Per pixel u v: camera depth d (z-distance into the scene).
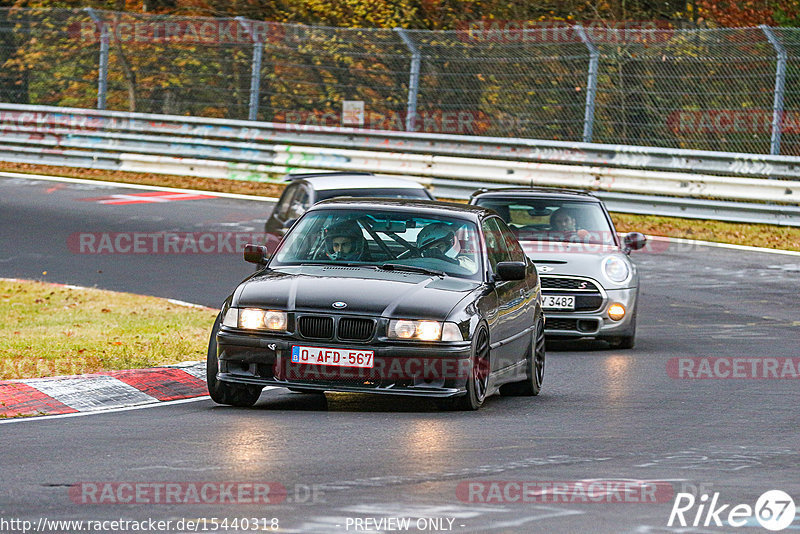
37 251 72.44
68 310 54.09
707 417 33.78
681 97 99.44
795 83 92.62
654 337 51.94
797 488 24.50
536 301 39.91
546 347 50.50
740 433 31.25
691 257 74.19
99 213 86.50
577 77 102.50
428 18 124.75
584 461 26.97
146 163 106.94
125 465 25.64
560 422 32.50
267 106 109.12
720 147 98.19
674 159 88.94
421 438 29.45
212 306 56.59
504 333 36.16
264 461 26.22
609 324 48.81
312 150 100.44
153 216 85.50
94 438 28.86
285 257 36.50
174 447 27.75
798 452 28.69
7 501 22.30
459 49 107.69
